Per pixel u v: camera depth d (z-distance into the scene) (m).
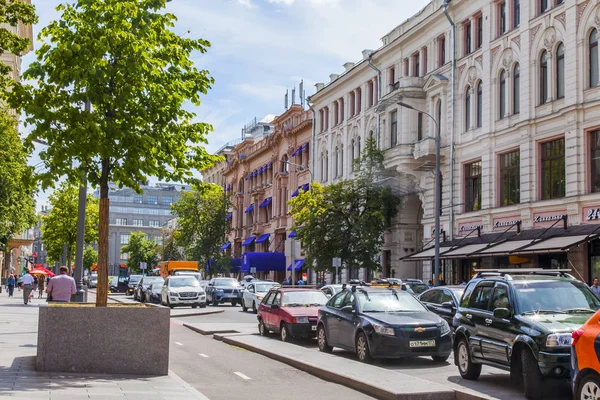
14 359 13.40
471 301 13.14
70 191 50.50
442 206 39.72
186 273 50.97
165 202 177.25
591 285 27.72
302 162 64.12
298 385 12.46
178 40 13.91
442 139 39.78
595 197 28.06
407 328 14.95
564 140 30.42
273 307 20.89
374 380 11.94
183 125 13.88
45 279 57.16
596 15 28.83
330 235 40.59
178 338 21.88
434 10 42.22
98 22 13.01
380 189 40.91
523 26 33.34
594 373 8.36
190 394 10.18
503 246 31.28
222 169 93.50
